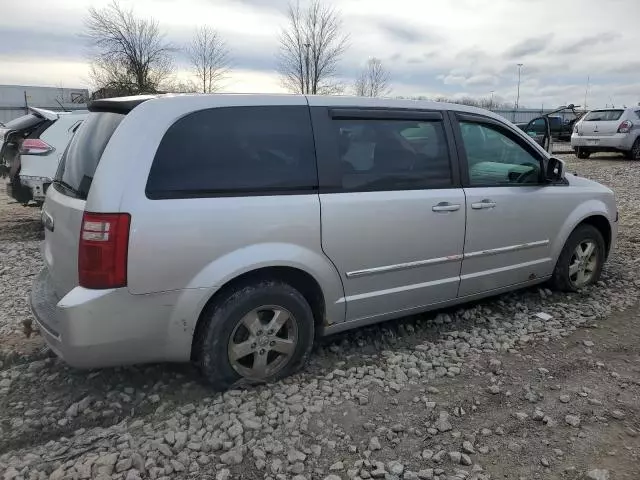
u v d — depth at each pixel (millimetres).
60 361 3756
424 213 3867
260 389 3365
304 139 3443
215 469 2664
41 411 3182
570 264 5113
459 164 4129
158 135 3016
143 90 31766
